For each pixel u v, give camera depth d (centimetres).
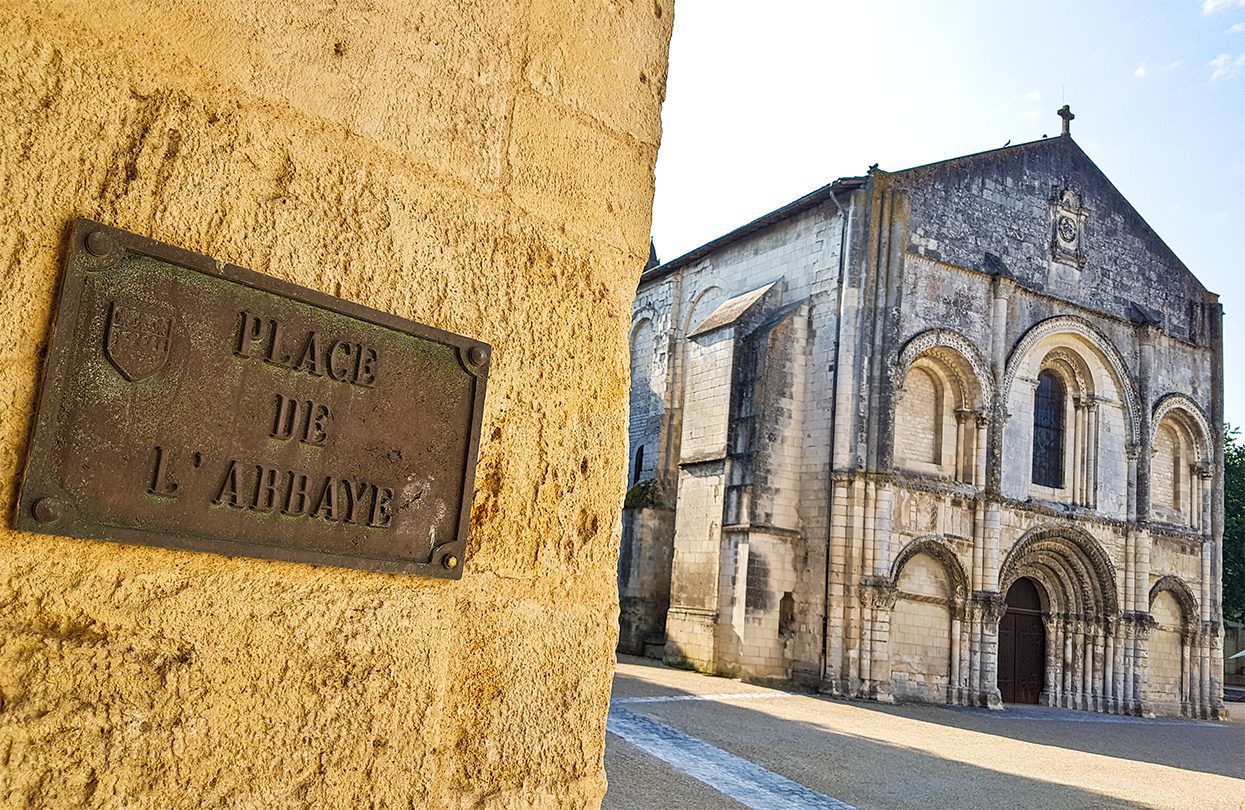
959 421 2969
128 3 266
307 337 292
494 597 332
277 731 276
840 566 2702
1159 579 3391
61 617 245
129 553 257
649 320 3925
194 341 270
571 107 370
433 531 315
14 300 243
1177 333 3588
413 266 318
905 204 2905
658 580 3438
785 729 1895
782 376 2939
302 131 297
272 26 292
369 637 298
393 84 318
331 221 300
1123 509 3316
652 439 3731
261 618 277
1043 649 3209
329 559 290
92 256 253
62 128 254
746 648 2745
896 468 2839
